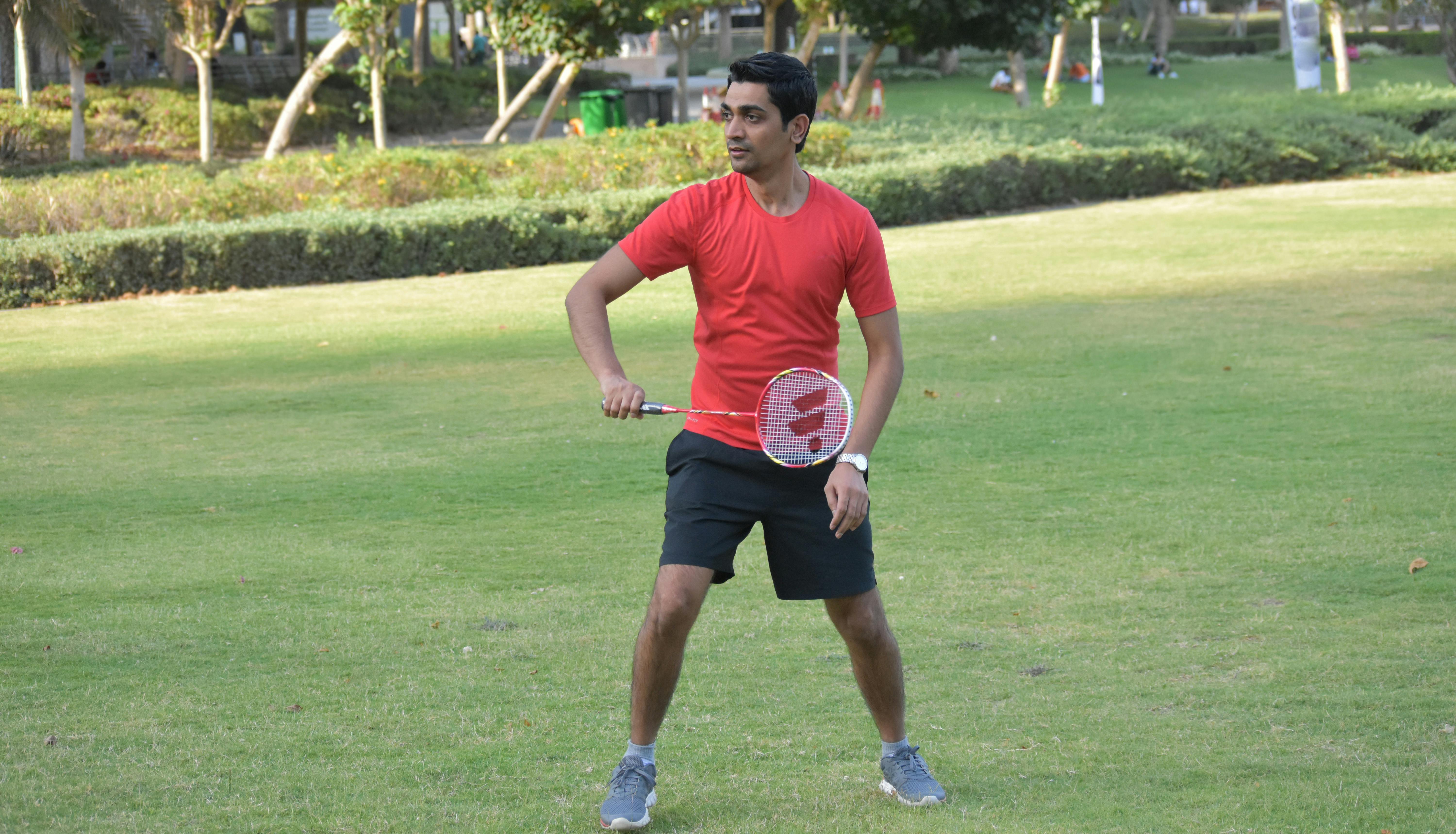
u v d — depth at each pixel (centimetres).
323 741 582
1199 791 512
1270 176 3691
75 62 3781
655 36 9381
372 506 1018
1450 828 475
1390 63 8869
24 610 778
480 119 5997
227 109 4766
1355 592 753
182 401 1438
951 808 502
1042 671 654
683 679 653
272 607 779
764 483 485
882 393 485
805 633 721
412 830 492
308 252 2384
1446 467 1016
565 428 1278
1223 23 12606
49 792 527
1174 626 712
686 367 1553
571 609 771
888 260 2467
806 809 505
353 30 3662
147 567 865
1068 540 880
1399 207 2950
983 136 3600
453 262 2517
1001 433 1192
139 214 2634
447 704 626
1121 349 1561
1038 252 2484
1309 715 584
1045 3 3769
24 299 2231
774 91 466
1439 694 602
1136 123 3925
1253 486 991
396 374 1569
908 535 904
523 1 3688
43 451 1220
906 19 3725
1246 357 1484
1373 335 1575
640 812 487
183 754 566
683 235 486
